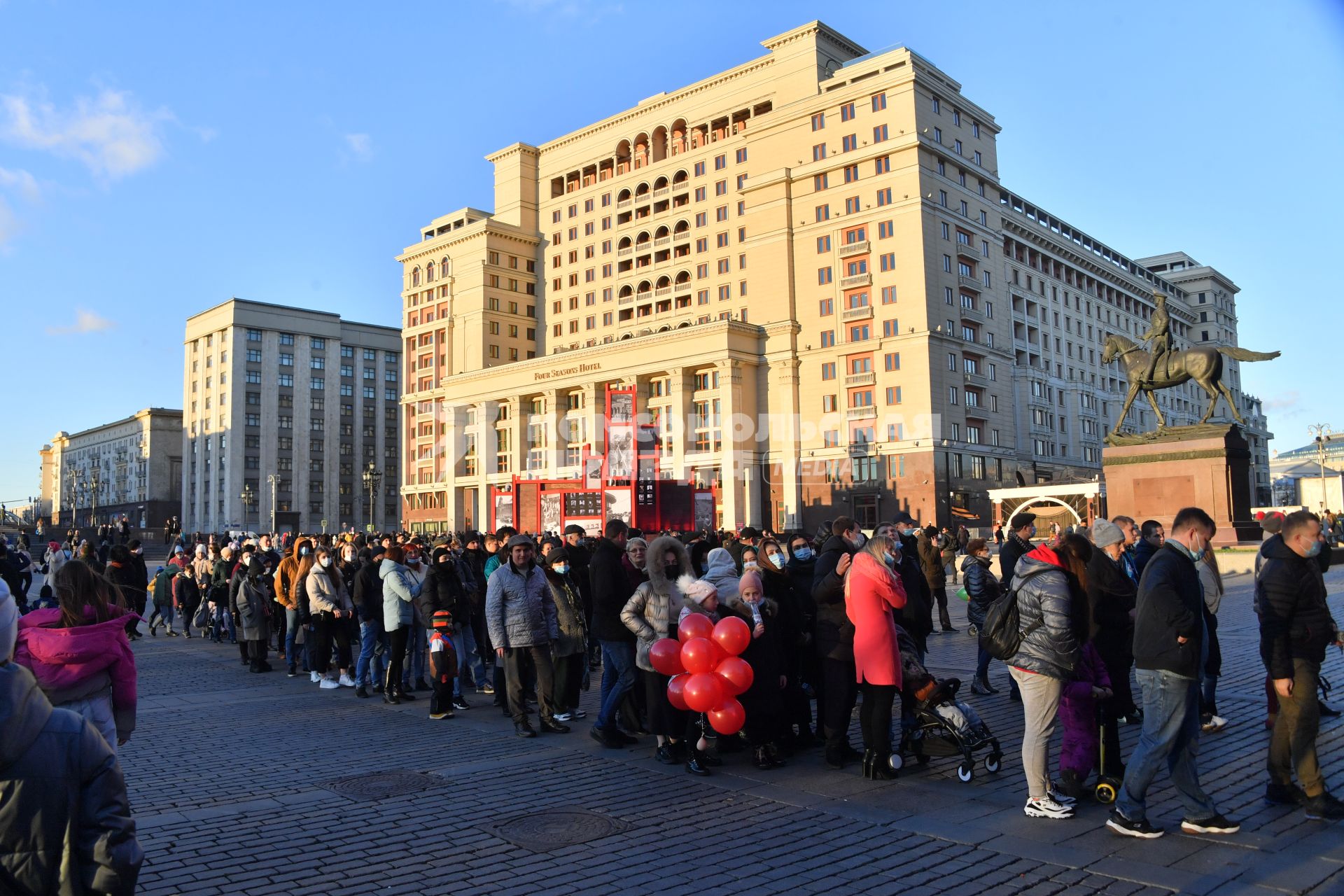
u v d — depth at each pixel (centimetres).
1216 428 2766
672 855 587
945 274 6738
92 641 509
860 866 560
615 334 8644
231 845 612
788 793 736
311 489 11012
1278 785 652
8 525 9719
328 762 869
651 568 881
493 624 990
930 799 707
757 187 7394
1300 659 627
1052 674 636
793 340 7112
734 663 772
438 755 900
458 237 9219
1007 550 1022
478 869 565
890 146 6638
